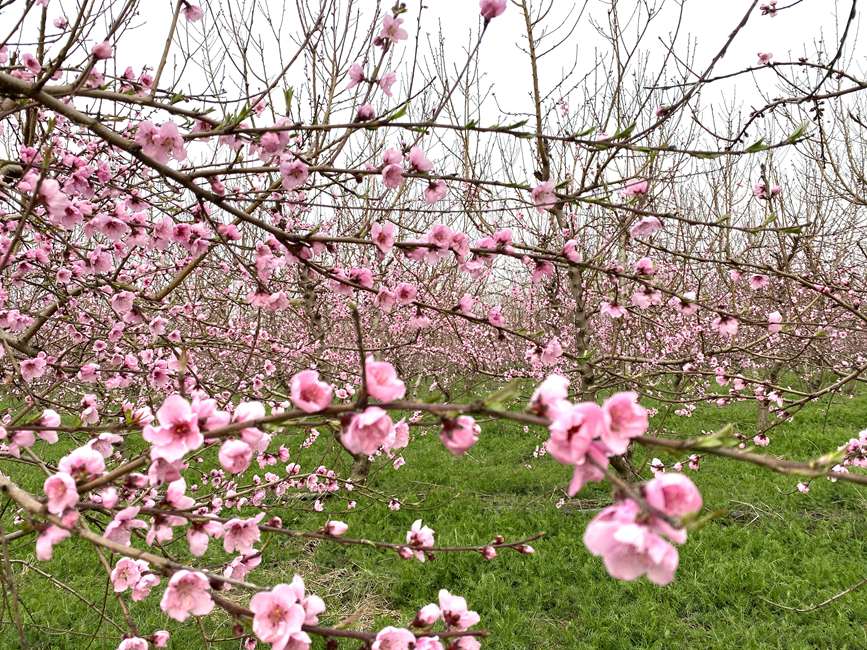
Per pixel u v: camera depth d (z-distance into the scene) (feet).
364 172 7.22
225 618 14.19
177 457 3.91
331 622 14.43
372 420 3.47
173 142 6.63
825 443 27.09
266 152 7.13
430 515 21.11
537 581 15.96
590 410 3.04
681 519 2.50
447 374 40.34
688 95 8.91
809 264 18.40
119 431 6.04
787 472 3.07
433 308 8.51
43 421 5.85
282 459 11.89
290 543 18.43
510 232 7.53
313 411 3.70
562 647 13.47
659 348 29.43
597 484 23.79
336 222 21.71
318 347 21.09
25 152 8.86
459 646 4.78
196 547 5.00
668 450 3.15
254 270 8.93
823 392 11.24
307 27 16.31
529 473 25.68
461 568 16.70
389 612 14.92
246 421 3.95
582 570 16.26
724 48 8.51
